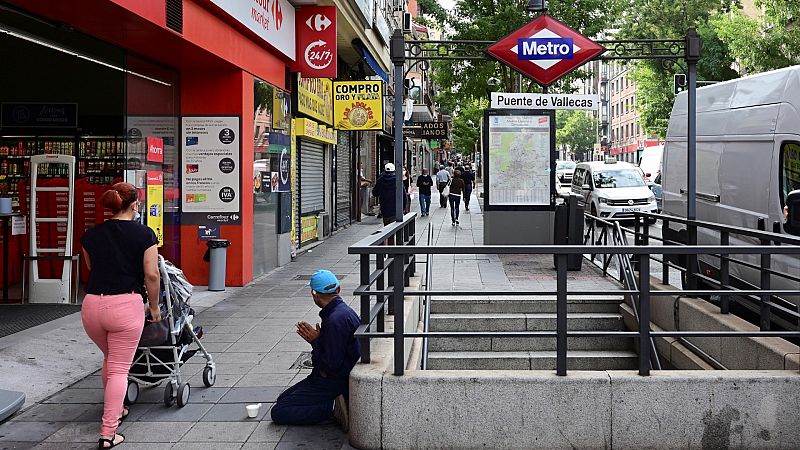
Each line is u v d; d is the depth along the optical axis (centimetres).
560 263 542
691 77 1032
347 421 566
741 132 994
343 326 572
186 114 1260
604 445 530
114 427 540
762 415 527
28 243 1137
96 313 544
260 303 1105
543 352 929
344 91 1942
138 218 590
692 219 995
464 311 970
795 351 608
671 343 868
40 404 640
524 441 531
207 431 570
